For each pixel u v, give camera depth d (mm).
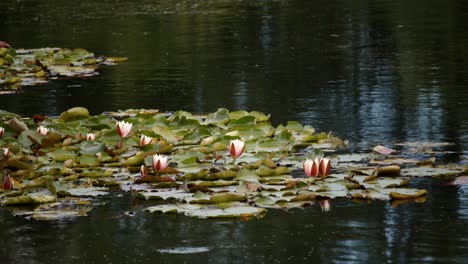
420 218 7961
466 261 6805
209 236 7625
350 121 12453
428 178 9406
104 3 34250
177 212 8336
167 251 7246
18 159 10172
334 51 19734
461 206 8312
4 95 15508
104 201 8828
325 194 8703
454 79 15734
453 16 25391
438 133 11492
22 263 7062
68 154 10312
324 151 10586
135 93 15305
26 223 8164
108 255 7199
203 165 9922
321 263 6852
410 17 25594
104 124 11695
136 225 8008
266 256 7055
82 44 22203
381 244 7273
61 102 14633
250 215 8148
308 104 13844
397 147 10711
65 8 32594
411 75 16328
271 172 9445
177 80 16578
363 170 9398
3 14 30906
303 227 7789
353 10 27875
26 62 18719
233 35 23078
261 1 32250
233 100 14359
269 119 12750
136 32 24406
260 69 17578
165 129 11234
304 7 29344
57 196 9062
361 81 15867
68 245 7488
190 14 28734
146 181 9312
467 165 9680
